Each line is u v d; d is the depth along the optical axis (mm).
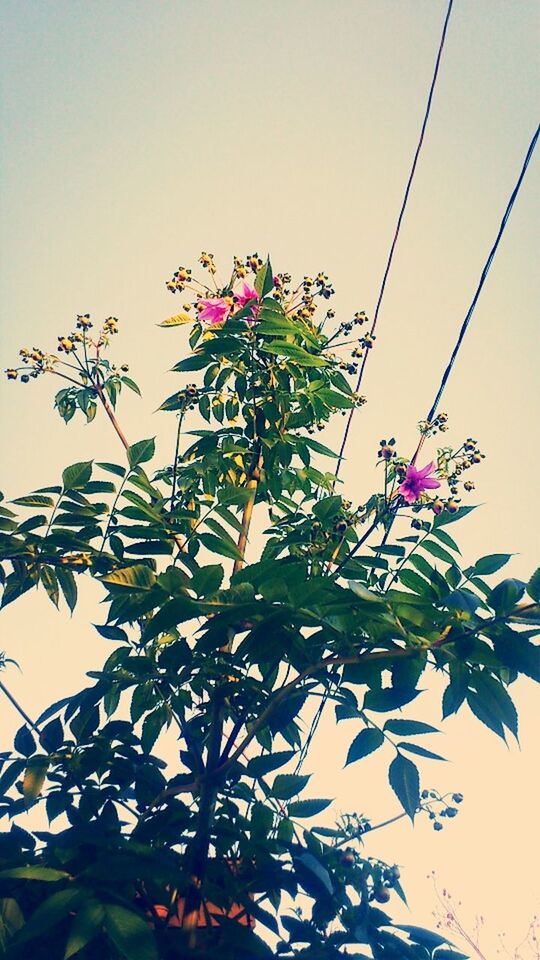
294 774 1730
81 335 2229
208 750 1728
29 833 1543
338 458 2092
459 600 1472
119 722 1718
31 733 1675
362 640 1589
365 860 1627
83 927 1294
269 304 2020
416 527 1831
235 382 2141
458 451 1912
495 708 1478
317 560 1835
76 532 1826
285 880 1558
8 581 1831
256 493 2104
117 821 1572
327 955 1464
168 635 1860
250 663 1525
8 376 2186
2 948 1337
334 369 2186
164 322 2186
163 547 1794
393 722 1529
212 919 1555
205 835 1596
